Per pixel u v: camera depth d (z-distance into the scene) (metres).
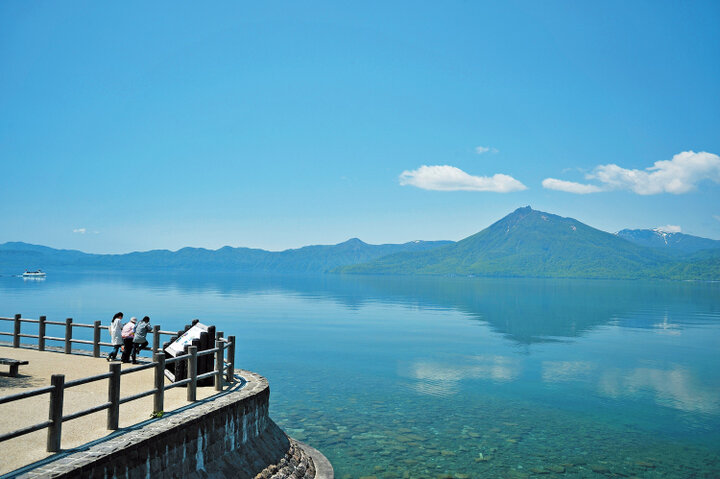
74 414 10.20
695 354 54.72
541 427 27.16
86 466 9.21
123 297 133.62
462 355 51.22
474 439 24.83
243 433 14.84
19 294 139.75
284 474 15.52
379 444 23.66
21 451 9.87
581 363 48.22
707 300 177.88
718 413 30.53
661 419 29.09
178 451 11.72
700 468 21.59
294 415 28.38
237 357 48.59
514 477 20.20
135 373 18.47
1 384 15.49
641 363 48.69
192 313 93.44
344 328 74.31
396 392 34.44
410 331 71.75
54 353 21.89
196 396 14.95
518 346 58.75
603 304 149.00
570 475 20.55
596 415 29.75
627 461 22.30
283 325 77.44
